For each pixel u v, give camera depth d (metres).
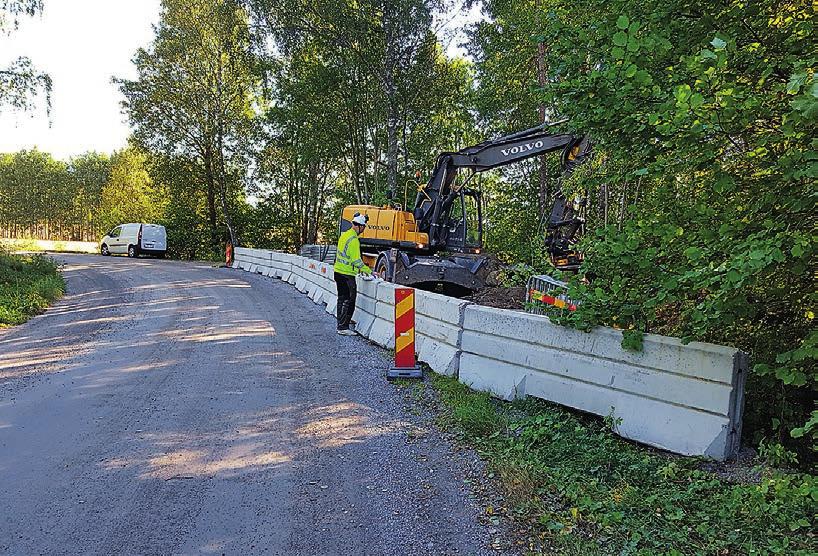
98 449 5.03
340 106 26.86
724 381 4.74
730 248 4.07
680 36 4.73
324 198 39.34
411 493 4.34
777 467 4.52
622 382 5.44
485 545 3.64
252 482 4.46
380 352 9.06
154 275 20.67
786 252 3.89
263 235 38.88
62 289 15.70
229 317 12.00
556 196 12.14
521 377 6.39
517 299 13.44
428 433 5.64
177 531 3.73
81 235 91.81
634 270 5.04
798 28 4.14
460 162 14.77
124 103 34.22
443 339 7.65
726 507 3.93
